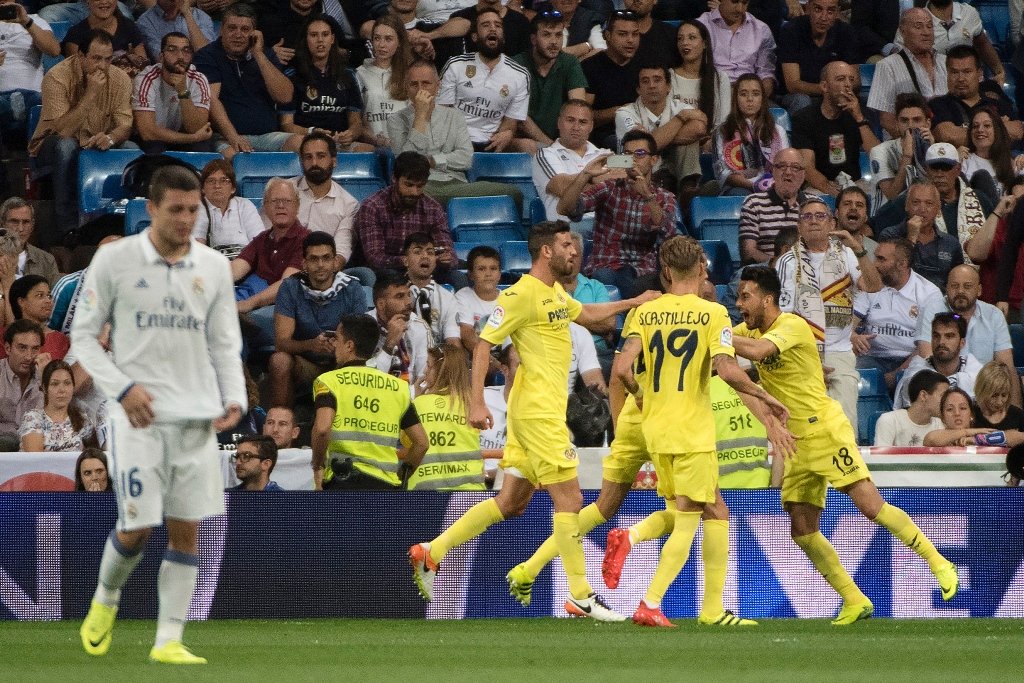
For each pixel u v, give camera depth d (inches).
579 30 2037.4
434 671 731.4
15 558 1071.6
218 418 747.4
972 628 1004.6
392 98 1850.4
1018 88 2215.8
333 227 1620.3
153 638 927.7
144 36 1888.5
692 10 2160.4
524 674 717.9
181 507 745.0
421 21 1993.1
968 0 2306.8
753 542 1104.2
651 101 1856.5
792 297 1460.4
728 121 1847.9
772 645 872.9
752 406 983.0
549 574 1104.2
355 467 1110.4
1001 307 1669.5
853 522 1106.1
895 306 1605.6
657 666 757.9
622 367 996.6
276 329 1433.3
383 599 1091.9
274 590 1090.1
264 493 1095.0
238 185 1737.2
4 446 1270.9
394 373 1363.2
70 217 1731.1
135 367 732.7
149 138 1765.5
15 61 1871.3
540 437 1008.9
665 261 1016.2
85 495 1076.5
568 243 1015.0
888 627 1013.8
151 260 733.3
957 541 1101.7
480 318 1486.2
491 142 1861.5
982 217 1742.1
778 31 2130.9
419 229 1610.5
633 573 1107.9
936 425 1330.0
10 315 1417.3
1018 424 1358.3
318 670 732.7
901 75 1995.6
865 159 1953.7
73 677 688.4
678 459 994.7
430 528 1095.0
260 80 1827.0
